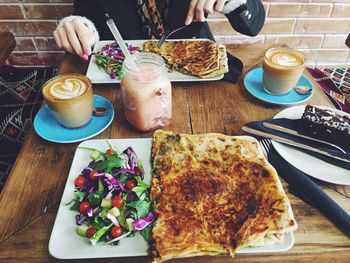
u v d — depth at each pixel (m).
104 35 0.84
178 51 0.70
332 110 0.51
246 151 0.43
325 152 0.45
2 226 0.37
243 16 0.72
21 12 1.18
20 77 1.15
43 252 0.35
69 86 0.49
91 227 0.35
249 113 0.54
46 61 1.34
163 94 0.47
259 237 0.34
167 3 0.83
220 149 0.44
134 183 0.40
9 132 0.93
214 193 0.39
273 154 0.46
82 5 0.83
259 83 0.60
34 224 0.38
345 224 0.37
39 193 0.41
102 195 0.38
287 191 0.41
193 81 0.61
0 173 0.81
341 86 1.14
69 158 0.46
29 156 0.46
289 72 0.53
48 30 1.24
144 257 0.35
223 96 0.58
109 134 0.50
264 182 0.39
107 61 0.63
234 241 0.34
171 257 0.33
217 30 1.25
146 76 0.45
